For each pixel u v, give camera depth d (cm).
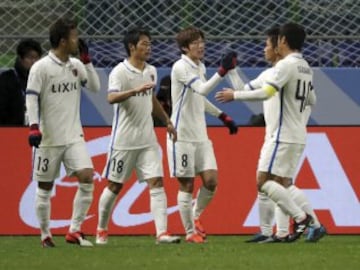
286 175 3094
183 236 3662
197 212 3375
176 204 3706
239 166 3744
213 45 4272
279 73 2998
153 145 3155
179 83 3259
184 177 3284
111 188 3184
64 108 2983
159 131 3725
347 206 3725
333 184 3738
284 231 3238
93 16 4334
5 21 4362
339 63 4256
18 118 3788
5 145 3747
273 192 3083
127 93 3009
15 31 4359
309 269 2345
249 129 3762
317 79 4141
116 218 3681
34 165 3014
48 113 2973
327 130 3772
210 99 4100
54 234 3681
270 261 2530
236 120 4100
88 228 3691
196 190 3697
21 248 3003
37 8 4375
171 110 3684
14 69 3803
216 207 3712
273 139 3075
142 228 3684
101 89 4091
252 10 4369
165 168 3716
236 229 3703
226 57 3122
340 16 4353
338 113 4138
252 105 4100
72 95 3000
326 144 3762
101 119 4094
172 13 4350
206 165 3309
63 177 3709
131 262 2509
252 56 4247
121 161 3150
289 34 3061
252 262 2505
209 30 4341
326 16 4356
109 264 2462
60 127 2981
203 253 2755
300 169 3738
